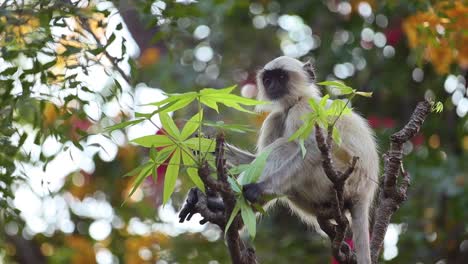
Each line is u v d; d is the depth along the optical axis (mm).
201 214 7875
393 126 13586
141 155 14031
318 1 14414
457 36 11945
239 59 15094
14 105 8523
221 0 12469
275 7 14977
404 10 13664
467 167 13125
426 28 11711
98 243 14508
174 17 9992
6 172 8797
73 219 14539
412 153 13562
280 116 10961
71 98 8445
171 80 14211
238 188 6828
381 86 13812
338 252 7531
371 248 8477
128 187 14094
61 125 8617
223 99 6473
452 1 11570
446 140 13898
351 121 9742
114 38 8555
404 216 13492
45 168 8836
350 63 13977
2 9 8523
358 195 9523
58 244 14523
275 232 13914
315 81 11320
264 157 6973
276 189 9461
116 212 14594
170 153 6832
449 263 13773
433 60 12469
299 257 13344
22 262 14227
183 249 13938
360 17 14164
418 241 13273
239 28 15125
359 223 9414
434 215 13648
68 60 8586
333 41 14219
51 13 8547
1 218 9867
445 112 13938
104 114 8695
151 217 14445
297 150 9539
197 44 14969
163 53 13992
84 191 14469
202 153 6719
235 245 7199
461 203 13031
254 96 14656
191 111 13344
